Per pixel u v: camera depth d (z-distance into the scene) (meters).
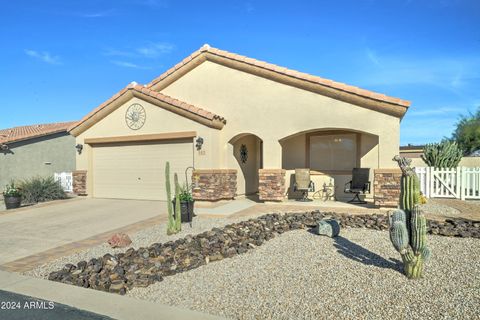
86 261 7.60
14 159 23.70
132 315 4.96
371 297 5.20
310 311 4.87
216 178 14.95
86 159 18.28
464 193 15.71
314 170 16.30
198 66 16.41
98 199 17.73
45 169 25.91
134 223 11.61
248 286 5.81
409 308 4.82
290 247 7.90
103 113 17.50
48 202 17.48
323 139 16.17
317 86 13.65
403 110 12.31
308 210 12.78
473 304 4.86
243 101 15.34
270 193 14.55
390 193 12.49
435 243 7.95
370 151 14.95
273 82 14.70
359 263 6.67
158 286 6.04
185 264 6.95
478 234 8.43
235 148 16.62
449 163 18.00
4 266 7.56
